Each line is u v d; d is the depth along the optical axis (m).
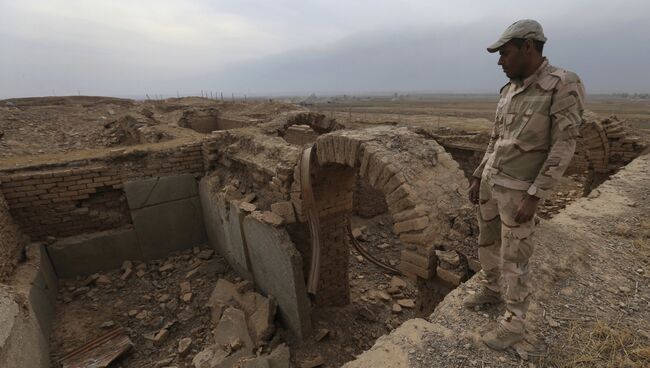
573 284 3.45
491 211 2.82
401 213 4.57
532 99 2.30
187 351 6.09
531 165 2.37
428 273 4.44
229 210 7.65
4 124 12.94
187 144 9.07
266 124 10.41
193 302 7.32
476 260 4.04
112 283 7.94
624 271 3.69
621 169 7.32
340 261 7.33
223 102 23.78
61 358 5.82
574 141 2.17
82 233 8.07
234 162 8.44
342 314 7.27
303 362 5.98
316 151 5.92
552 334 2.81
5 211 6.82
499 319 2.94
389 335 2.93
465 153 10.36
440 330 2.92
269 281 6.94
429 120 23.62
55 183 7.56
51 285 7.17
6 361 4.09
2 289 4.98
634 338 2.73
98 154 8.50
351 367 2.61
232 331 6.16
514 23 2.30
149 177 8.60
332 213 6.86
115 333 6.45
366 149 4.91
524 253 2.48
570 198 11.07
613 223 4.80
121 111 19.14
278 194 6.94
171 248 9.16
